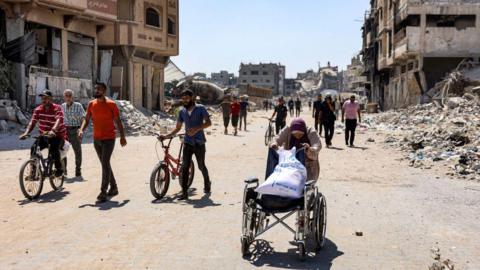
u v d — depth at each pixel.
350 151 18.83
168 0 45.28
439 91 42.59
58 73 30.80
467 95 34.81
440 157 15.67
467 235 7.58
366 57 76.38
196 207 9.27
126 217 8.48
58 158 10.52
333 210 9.16
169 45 45.97
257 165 14.95
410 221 8.41
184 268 6.02
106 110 9.74
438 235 7.57
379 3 61.56
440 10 45.41
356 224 8.20
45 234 7.43
